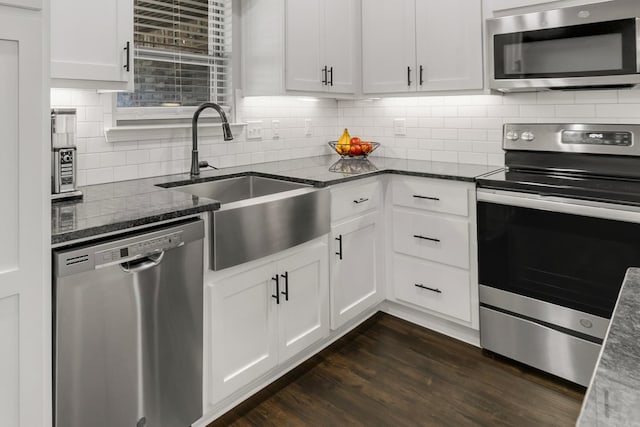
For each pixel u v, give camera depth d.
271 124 2.78
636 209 1.63
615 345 0.56
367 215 2.40
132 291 1.32
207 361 1.60
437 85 2.48
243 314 1.72
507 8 2.17
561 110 2.28
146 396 1.40
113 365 1.30
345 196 2.22
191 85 2.38
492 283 2.09
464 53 2.35
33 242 1.03
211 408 1.64
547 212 1.87
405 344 2.32
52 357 1.17
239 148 2.60
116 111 2.04
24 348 1.04
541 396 1.84
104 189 1.80
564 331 1.88
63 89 1.82
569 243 1.82
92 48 1.59
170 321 1.44
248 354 1.75
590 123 2.03
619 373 0.50
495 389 1.90
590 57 1.89
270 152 2.79
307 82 2.52
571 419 1.69
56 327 1.16
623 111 2.09
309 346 2.15
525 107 2.40
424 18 2.50
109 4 1.63
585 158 2.06
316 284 2.07
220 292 1.61
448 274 2.29
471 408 1.77
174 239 1.40
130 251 1.28
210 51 2.46
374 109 3.08
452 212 2.22
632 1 1.75
